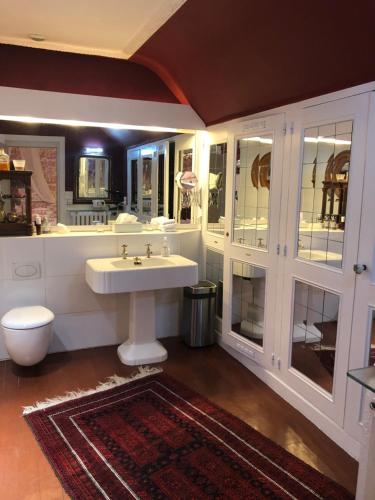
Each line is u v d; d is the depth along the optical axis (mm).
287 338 2793
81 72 3328
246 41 2422
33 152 3389
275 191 2830
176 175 3857
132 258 3520
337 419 2357
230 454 2260
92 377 3111
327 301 2436
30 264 3314
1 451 2254
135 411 2660
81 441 2348
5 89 3123
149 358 3377
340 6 1776
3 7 2475
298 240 2654
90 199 3604
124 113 3477
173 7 2418
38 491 1982
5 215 3291
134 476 2088
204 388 2986
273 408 2734
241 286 3328
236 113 3262
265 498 1958
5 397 2803
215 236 3689
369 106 2066
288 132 2689
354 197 2184
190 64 3062
